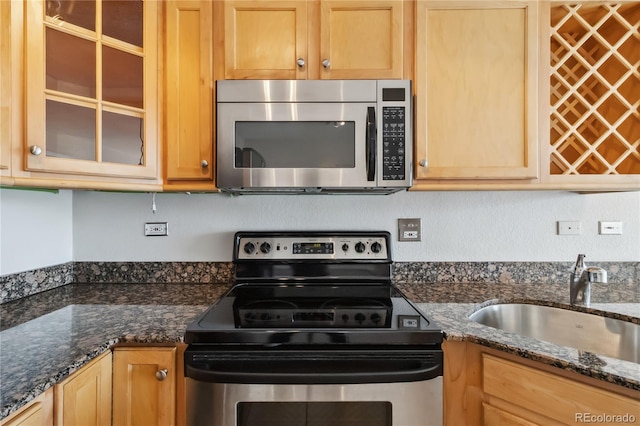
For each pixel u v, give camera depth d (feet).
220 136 3.71
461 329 3.01
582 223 4.99
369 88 3.73
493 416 2.85
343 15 3.94
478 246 4.97
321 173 3.72
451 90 3.92
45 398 2.25
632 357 3.41
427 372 2.88
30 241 4.25
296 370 2.86
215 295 4.26
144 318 3.31
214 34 3.95
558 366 2.43
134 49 3.74
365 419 2.92
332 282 4.76
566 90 4.55
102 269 4.96
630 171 4.19
